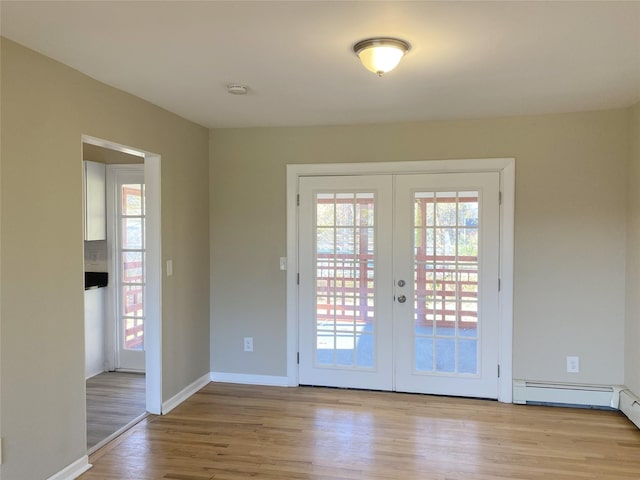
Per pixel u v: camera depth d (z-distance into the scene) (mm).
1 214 2217
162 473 2750
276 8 1921
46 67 2475
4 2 1864
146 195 3566
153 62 2562
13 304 2289
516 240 3822
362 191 4102
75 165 2684
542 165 3752
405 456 2953
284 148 4211
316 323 4250
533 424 3422
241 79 2852
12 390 2291
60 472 2594
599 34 2176
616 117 3611
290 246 4223
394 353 4109
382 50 2246
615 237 3652
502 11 1940
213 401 3910
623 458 2914
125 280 4664
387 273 4090
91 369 4562
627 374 3611
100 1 1860
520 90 3076
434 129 3924
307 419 3533
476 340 3951
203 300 4285
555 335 3789
